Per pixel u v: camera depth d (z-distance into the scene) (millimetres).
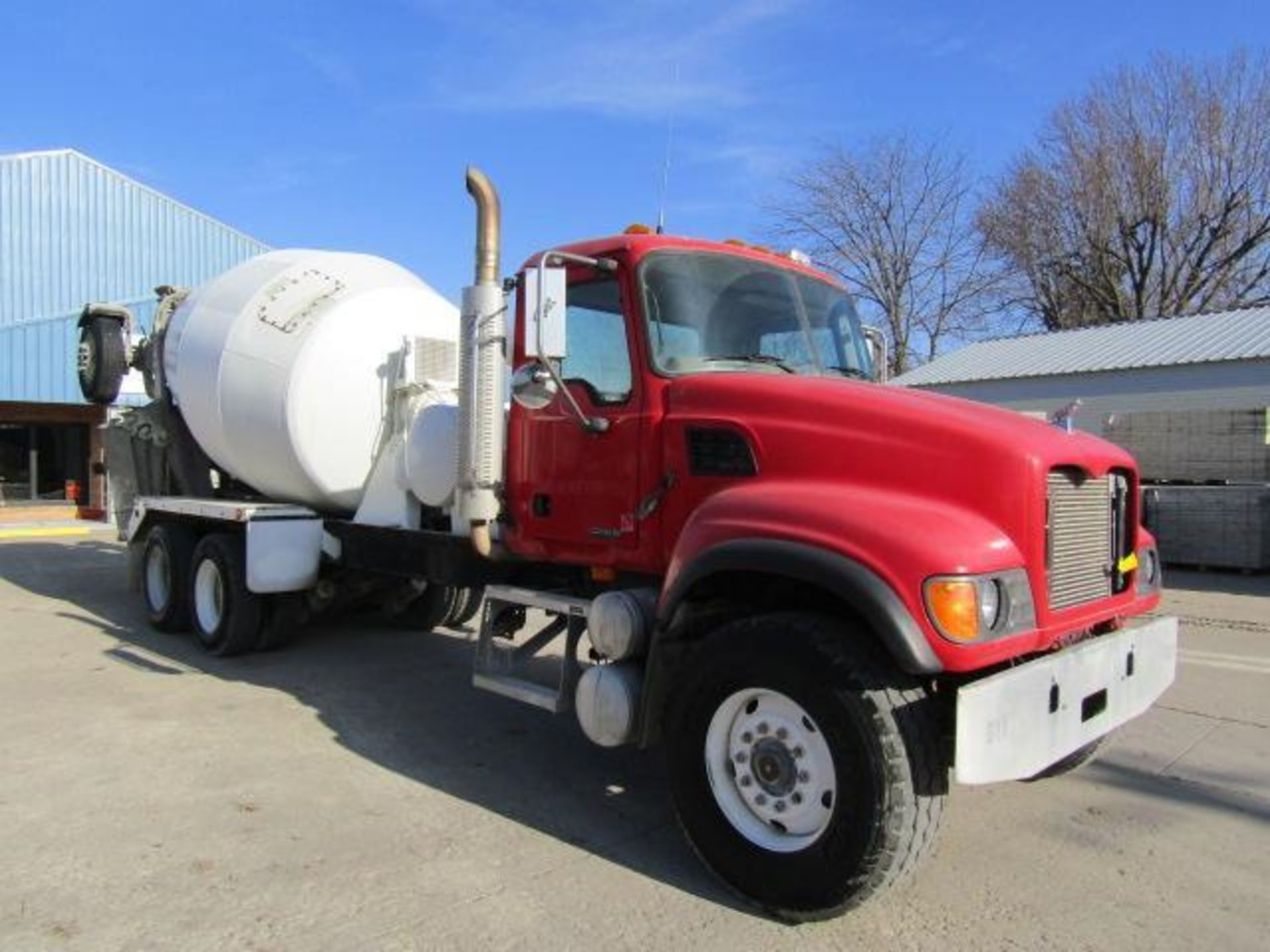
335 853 4289
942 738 3760
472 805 4891
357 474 7516
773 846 3826
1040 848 4434
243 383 7766
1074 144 38719
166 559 8617
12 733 5879
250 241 28266
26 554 15156
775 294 5176
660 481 4559
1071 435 4340
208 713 6363
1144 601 4625
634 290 4680
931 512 3734
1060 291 40406
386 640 8688
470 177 5355
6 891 3896
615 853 4367
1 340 19844
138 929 3617
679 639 4312
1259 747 5848
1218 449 16000
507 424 5402
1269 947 3598
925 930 3699
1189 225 37812
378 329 7590
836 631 3744
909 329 38156
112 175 25812
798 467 4137
